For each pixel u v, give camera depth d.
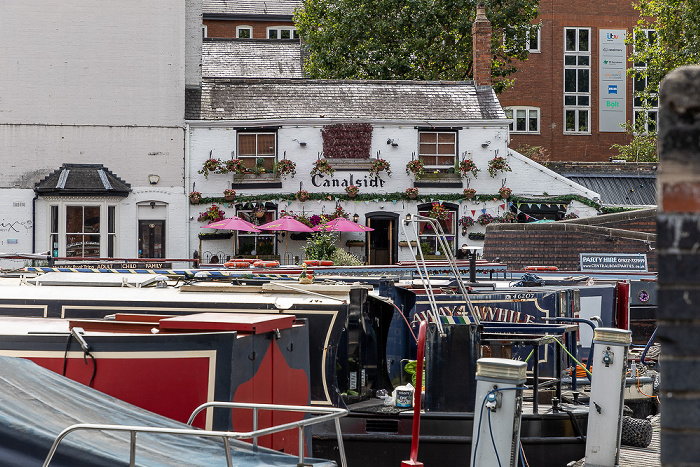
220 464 5.85
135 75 37.94
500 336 11.30
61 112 37.47
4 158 37.03
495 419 7.76
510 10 48.59
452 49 46.75
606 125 62.34
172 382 7.41
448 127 38.81
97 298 10.84
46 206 36.81
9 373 6.50
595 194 39.34
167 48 38.09
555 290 13.79
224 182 38.06
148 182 37.81
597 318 13.05
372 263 38.47
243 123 38.00
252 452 6.23
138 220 37.72
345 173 38.19
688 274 2.97
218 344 7.41
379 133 38.50
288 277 14.48
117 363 7.50
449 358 10.71
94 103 37.69
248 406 6.45
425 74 46.75
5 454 5.59
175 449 6.08
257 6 64.56
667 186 2.97
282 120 37.97
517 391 7.75
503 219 38.69
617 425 9.99
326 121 38.09
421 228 38.44
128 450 5.80
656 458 11.20
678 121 2.95
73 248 36.91
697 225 2.95
